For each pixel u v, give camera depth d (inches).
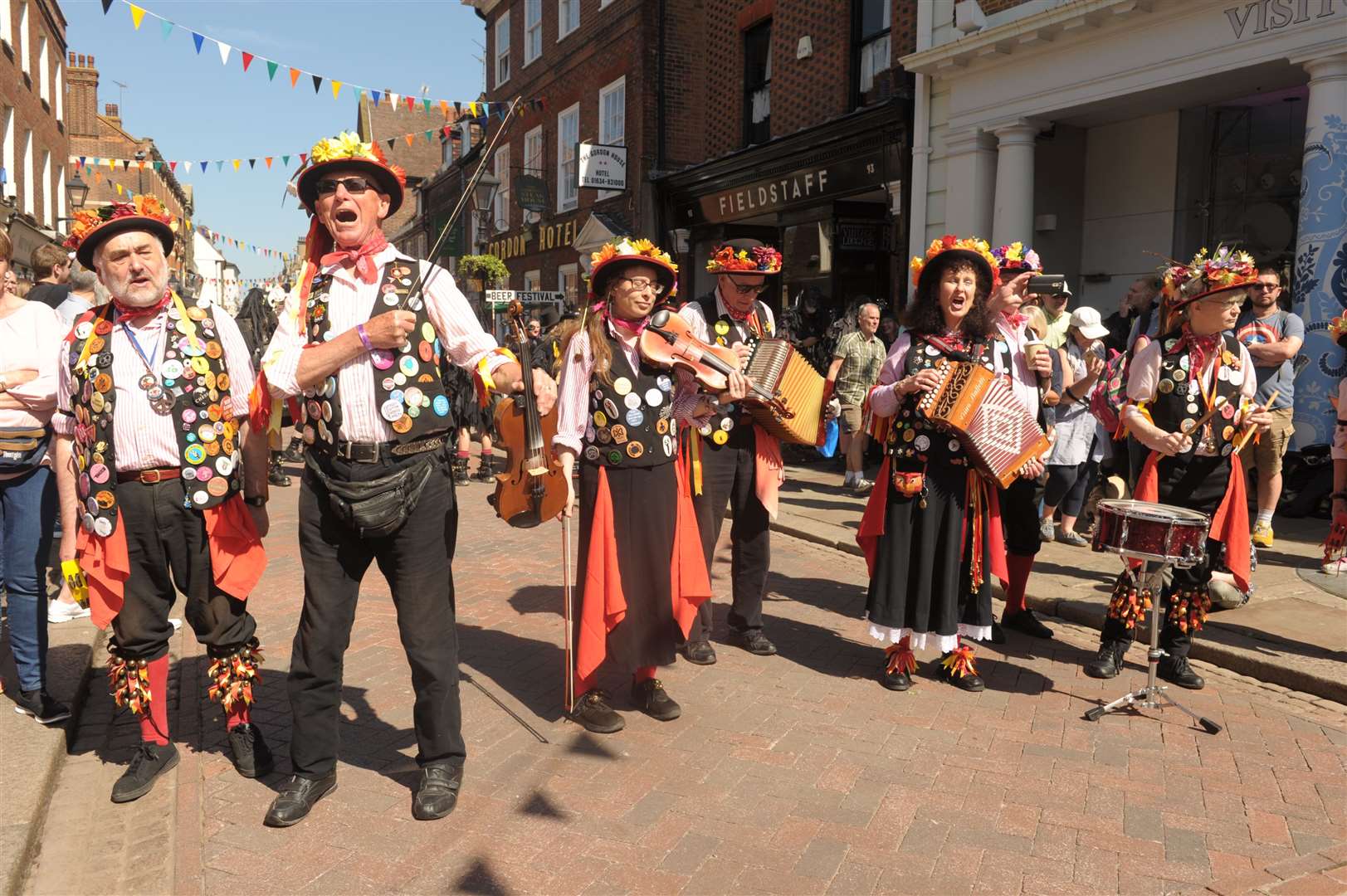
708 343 167.5
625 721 162.4
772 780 140.5
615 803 133.3
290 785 130.0
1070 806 132.6
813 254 519.5
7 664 176.1
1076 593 227.5
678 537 162.4
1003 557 178.9
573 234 770.8
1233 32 314.8
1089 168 418.6
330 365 119.1
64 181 920.3
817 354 479.2
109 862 119.0
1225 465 169.2
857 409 372.8
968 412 164.2
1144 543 157.8
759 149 525.7
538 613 226.4
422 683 130.0
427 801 128.6
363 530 121.6
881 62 473.4
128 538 130.6
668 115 669.3
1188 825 127.4
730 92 595.2
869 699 172.4
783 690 176.9
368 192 123.4
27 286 269.9
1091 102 361.7
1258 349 252.7
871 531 175.5
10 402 148.3
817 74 508.4
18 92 732.0
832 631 213.0
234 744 140.8
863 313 370.6
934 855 120.1
